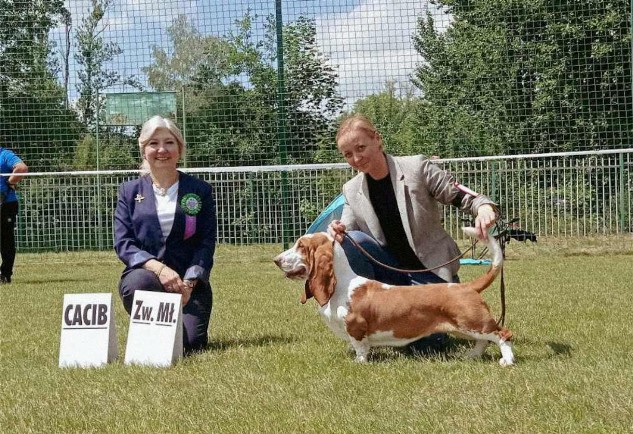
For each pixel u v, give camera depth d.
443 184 4.84
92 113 15.91
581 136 14.62
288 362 4.56
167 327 4.73
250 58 14.39
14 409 3.64
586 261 11.23
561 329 5.45
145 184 5.36
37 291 9.09
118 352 5.04
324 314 4.57
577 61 14.77
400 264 5.17
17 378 4.36
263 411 3.49
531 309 6.46
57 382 4.21
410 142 14.22
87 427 3.36
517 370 4.12
